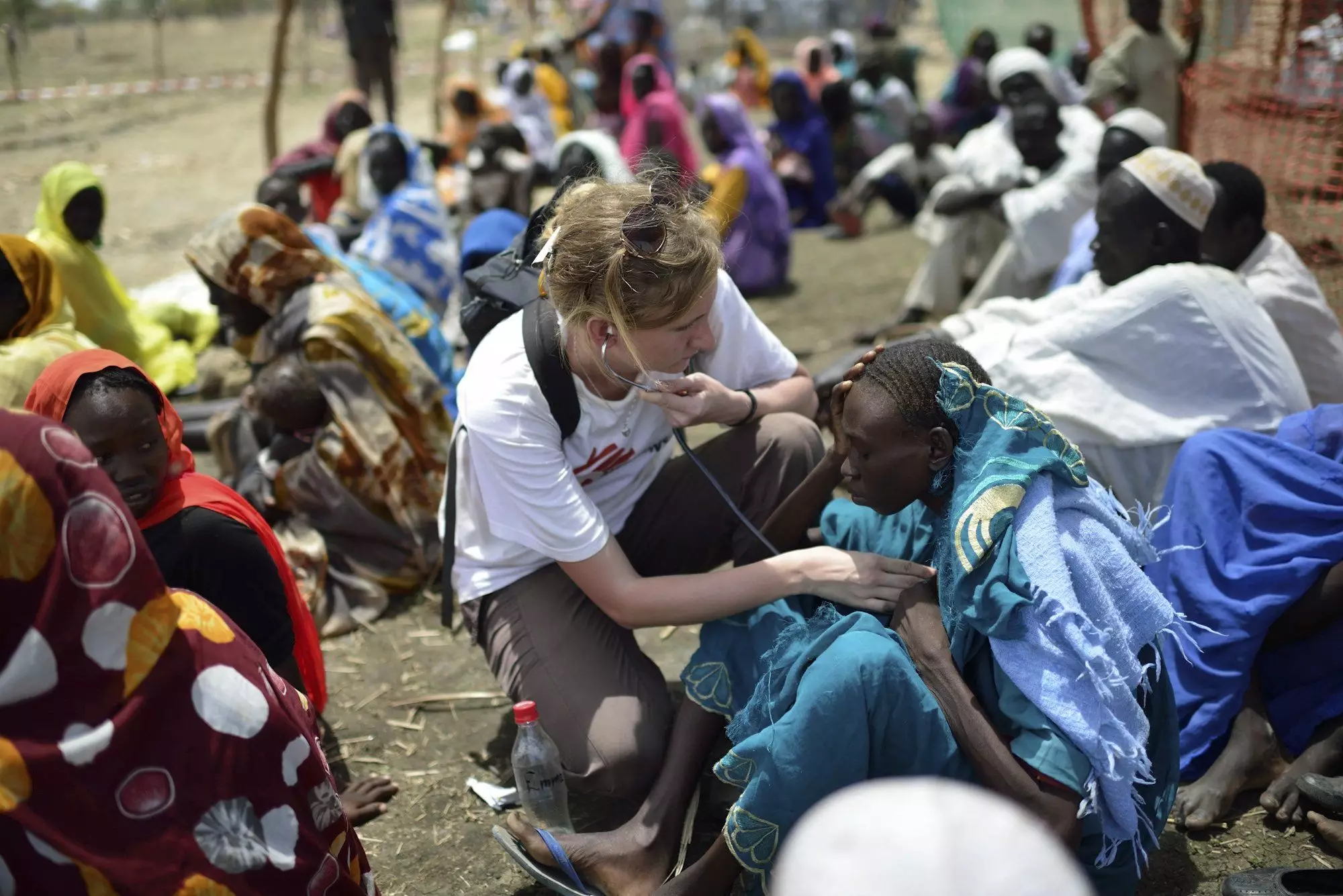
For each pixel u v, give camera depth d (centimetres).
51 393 238
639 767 268
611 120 1238
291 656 274
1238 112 638
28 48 2034
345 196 737
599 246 238
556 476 265
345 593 410
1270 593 278
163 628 187
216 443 439
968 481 223
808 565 255
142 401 240
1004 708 220
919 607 235
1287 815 270
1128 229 358
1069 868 105
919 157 944
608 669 279
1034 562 216
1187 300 333
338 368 404
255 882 196
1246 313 338
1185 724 287
